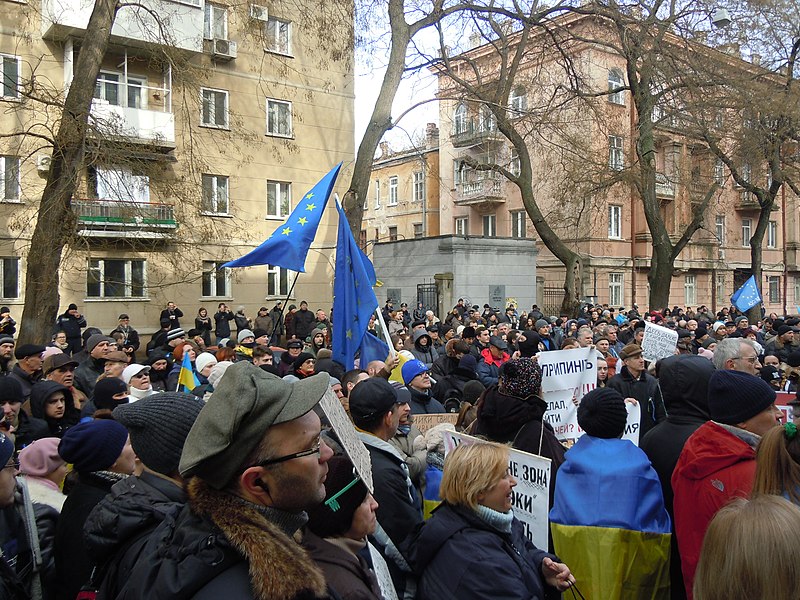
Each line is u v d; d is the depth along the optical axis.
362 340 6.80
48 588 2.83
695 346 11.20
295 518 1.59
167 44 13.02
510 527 2.63
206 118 21.89
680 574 3.42
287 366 8.66
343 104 25.59
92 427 2.77
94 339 7.24
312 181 24.91
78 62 11.05
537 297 27.78
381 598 2.01
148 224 12.98
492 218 35.78
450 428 3.98
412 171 41.03
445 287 23.52
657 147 30.81
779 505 1.60
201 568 1.37
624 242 32.34
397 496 3.11
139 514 2.11
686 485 3.00
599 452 3.27
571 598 3.12
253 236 23.31
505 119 18.75
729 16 17.08
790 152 22.19
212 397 1.53
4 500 2.62
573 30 24.22
